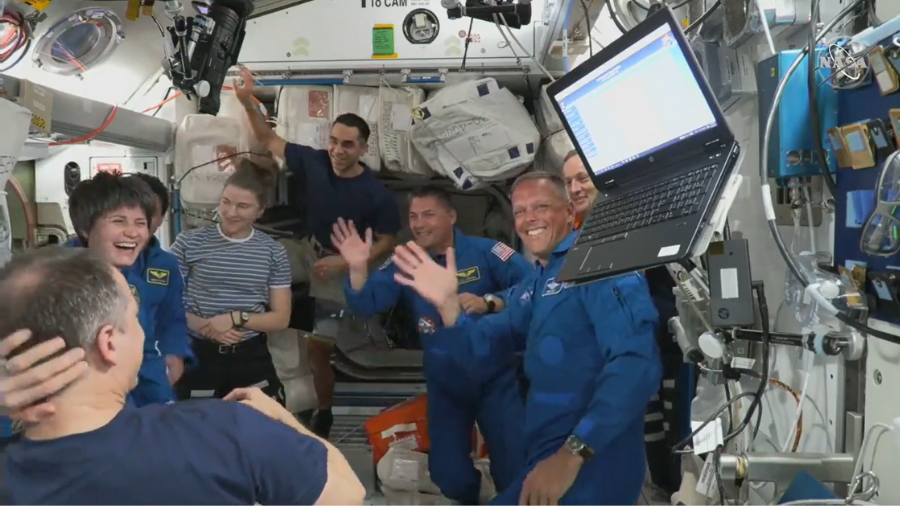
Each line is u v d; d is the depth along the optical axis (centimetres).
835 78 143
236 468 102
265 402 127
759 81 169
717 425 174
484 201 423
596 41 320
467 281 281
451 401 268
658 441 285
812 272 156
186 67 259
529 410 205
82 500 97
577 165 266
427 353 262
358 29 344
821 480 153
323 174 353
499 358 238
